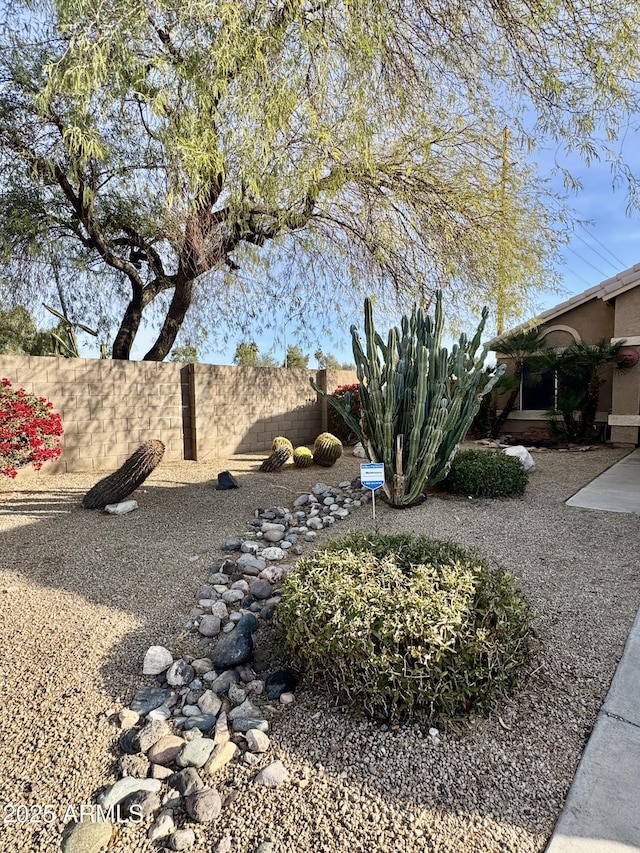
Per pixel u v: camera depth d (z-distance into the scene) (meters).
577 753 2.00
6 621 3.09
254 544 4.46
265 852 1.60
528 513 5.34
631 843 1.59
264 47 5.34
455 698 2.17
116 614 3.22
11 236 8.54
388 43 6.00
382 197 7.72
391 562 2.79
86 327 10.85
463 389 5.30
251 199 6.67
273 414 11.13
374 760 1.98
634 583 3.57
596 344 11.12
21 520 5.35
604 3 5.41
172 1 4.93
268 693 2.42
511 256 8.20
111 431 8.39
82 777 1.93
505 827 1.68
